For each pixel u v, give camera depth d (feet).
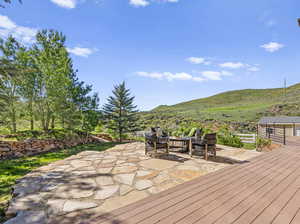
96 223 6.64
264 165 15.46
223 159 17.97
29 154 24.34
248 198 8.84
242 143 27.35
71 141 31.94
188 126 30.68
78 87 32.40
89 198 9.25
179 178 12.26
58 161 17.51
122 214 7.28
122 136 43.19
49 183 11.43
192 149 18.99
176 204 8.14
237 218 7.00
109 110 42.65
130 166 15.39
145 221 6.73
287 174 12.87
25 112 30.07
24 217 7.50
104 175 12.97
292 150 23.47
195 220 6.82
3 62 17.40
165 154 20.35
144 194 9.70
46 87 29.40
